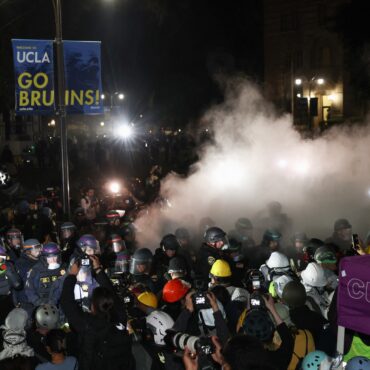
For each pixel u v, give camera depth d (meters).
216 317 5.45
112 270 8.38
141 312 6.51
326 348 5.77
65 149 14.78
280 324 5.33
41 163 38.09
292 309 5.98
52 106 14.43
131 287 6.90
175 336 4.59
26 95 14.19
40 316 6.07
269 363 3.62
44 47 14.21
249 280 7.42
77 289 7.00
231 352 3.64
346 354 5.52
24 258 9.03
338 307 5.33
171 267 8.12
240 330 5.48
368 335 5.44
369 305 5.18
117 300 6.03
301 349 5.55
